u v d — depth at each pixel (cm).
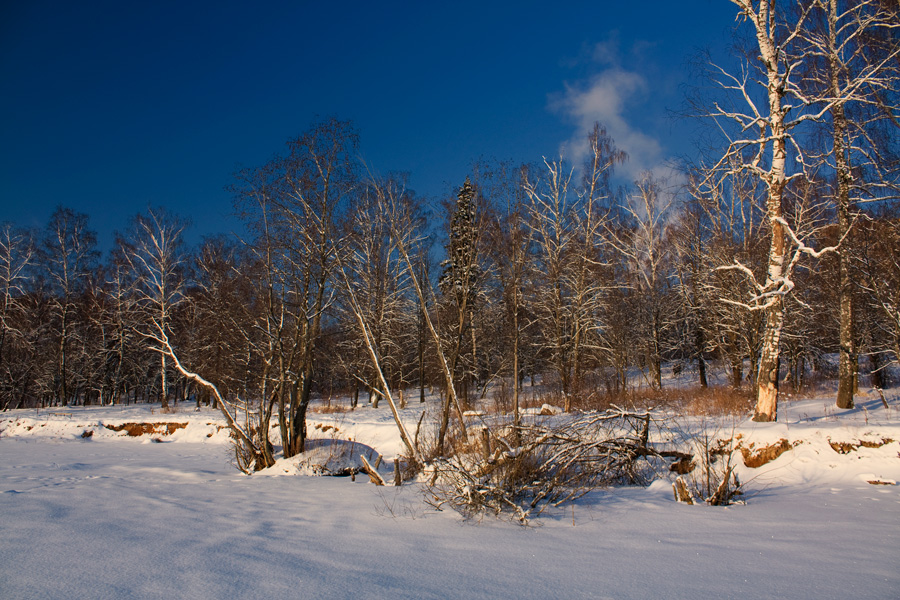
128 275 3469
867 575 443
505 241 1845
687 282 2767
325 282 1569
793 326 2150
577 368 2322
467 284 1598
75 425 2467
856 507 732
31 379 3572
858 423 1138
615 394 2097
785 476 979
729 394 1838
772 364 1259
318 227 1509
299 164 1480
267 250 1510
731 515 710
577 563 502
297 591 425
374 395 2905
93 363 3603
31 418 2581
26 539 604
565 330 2536
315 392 3684
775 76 1293
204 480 1288
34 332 3316
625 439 1015
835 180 1630
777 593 405
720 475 991
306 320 1529
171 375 3553
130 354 3666
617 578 452
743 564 486
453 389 1284
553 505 796
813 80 1420
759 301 1877
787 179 1288
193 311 3347
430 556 537
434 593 419
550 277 2434
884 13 1264
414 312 3300
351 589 430
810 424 1152
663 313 2833
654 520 689
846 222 1478
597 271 2603
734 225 2234
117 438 2389
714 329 2342
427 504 854
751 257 1981
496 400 2081
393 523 720
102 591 426
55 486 1117
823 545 543
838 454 991
